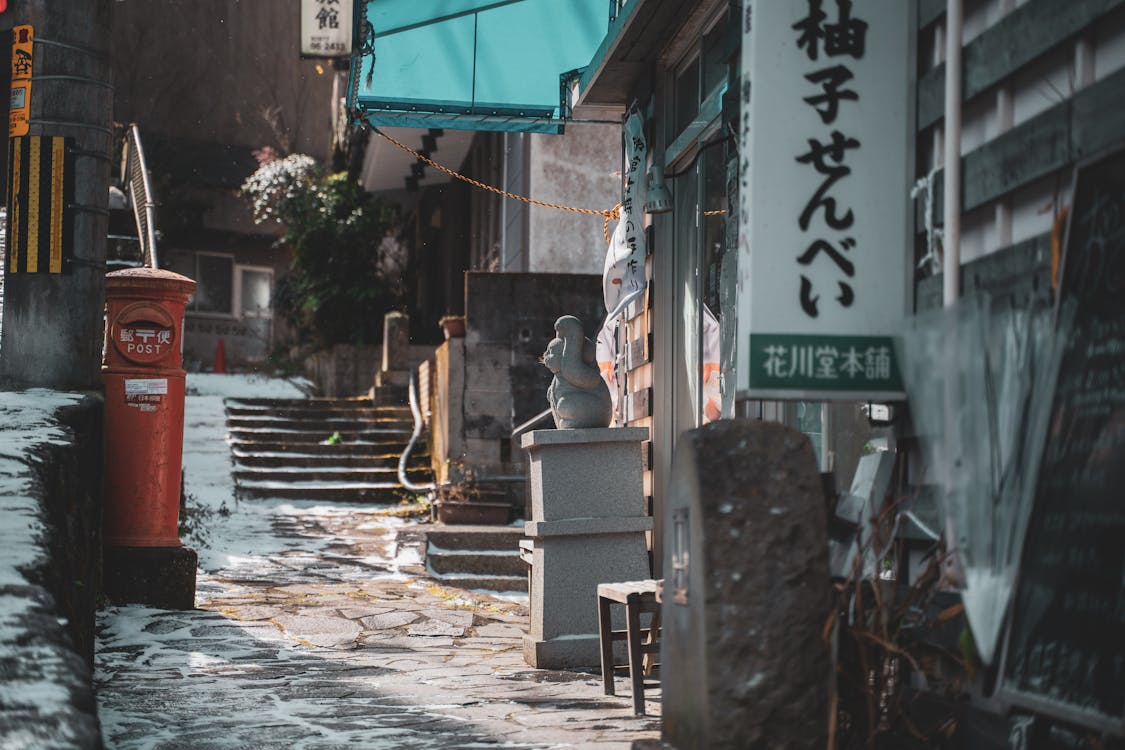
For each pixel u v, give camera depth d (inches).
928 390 173.9
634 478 342.6
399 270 1131.3
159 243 1228.5
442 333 1060.5
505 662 343.0
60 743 149.6
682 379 374.3
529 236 708.7
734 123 285.1
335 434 796.0
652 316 390.9
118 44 1296.8
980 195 171.5
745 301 185.5
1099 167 145.2
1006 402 160.2
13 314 381.7
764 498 155.3
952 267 172.9
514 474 654.5
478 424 655.1
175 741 218.8
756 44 186.2
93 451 368.8
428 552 527.5
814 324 184.2
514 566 521.0
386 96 426.9
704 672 151.6
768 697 149.8
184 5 1332.4
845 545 186.1
